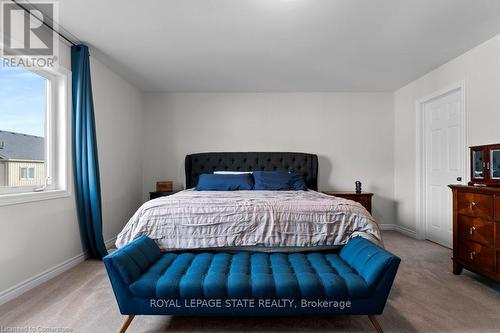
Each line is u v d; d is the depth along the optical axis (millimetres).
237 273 1662
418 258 2943
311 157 4320
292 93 4438
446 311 1853
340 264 1816
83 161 2748
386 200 4426
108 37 2600
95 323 1691
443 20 2307
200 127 4422
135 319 1758
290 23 2357
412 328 1657
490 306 1919
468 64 2904
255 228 2086
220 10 2160
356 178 4430
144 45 2770
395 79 3836
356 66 3355
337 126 4438
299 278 1603
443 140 3420
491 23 2354
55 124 2590
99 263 2760
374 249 1701
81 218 2795
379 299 1545
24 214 2139
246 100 4426
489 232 2115
